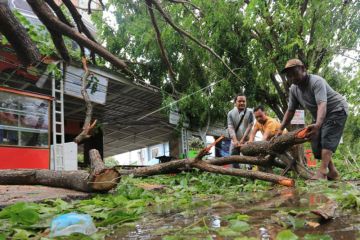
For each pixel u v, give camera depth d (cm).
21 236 201
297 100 562
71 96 1192
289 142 509
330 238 168
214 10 1175
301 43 986
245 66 1292
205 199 382
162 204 354
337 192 329
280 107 1477
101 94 1205
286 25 1045
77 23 507
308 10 1105
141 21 1373
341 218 219
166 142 2433
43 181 498
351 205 258
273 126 699
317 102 507
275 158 589
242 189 479
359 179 628
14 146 931
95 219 262
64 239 193
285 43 1069
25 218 233
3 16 317
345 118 530
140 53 1419
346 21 1148
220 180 561
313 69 1097
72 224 213
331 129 525
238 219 230
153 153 2638
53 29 419
